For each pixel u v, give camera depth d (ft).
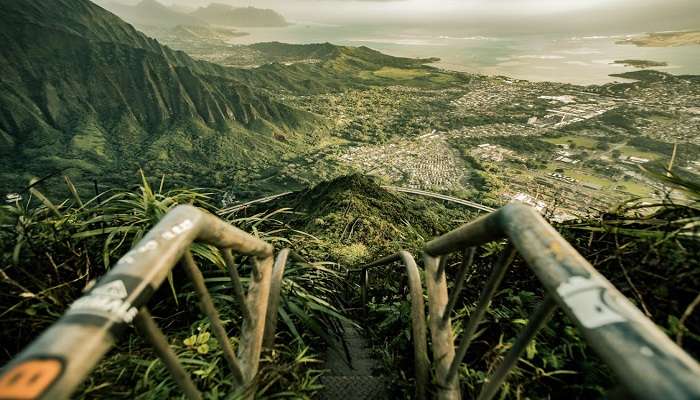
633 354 1.42
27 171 435.53
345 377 6.35
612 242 4.87
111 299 1.94
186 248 2.56
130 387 4.15
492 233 2.85
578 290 1.84
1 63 611.06
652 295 4.04
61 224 5.78
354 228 39.04
